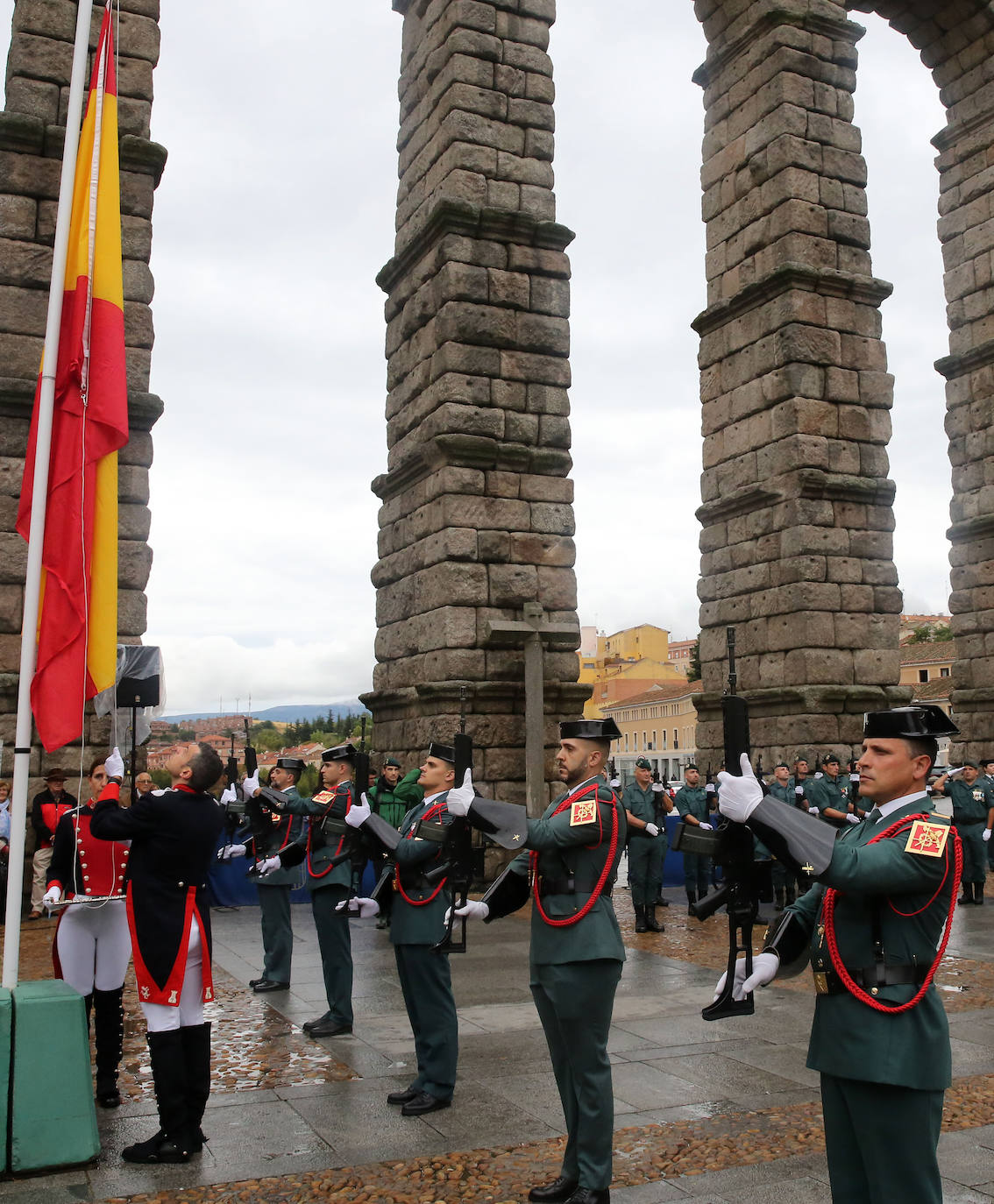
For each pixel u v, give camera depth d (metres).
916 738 4.24
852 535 19.28
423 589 17.88
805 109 20.20
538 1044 8.38
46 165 15.36
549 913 5.55
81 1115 5.93
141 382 15.45
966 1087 7.25
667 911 16.33
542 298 18.17
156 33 16.28
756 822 4.15
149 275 15.69
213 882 16.56
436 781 7.53
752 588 19.97
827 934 4.18
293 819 10.71
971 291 24.31
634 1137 6.28
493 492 17.50
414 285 18.94
